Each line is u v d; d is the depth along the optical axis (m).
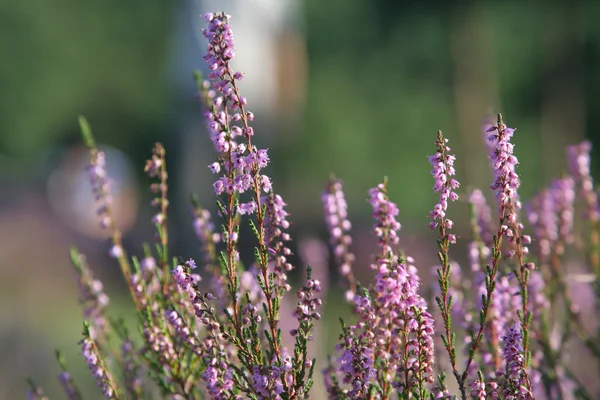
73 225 20.16
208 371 2.82
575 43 27.67
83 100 38.91
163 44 38.84
